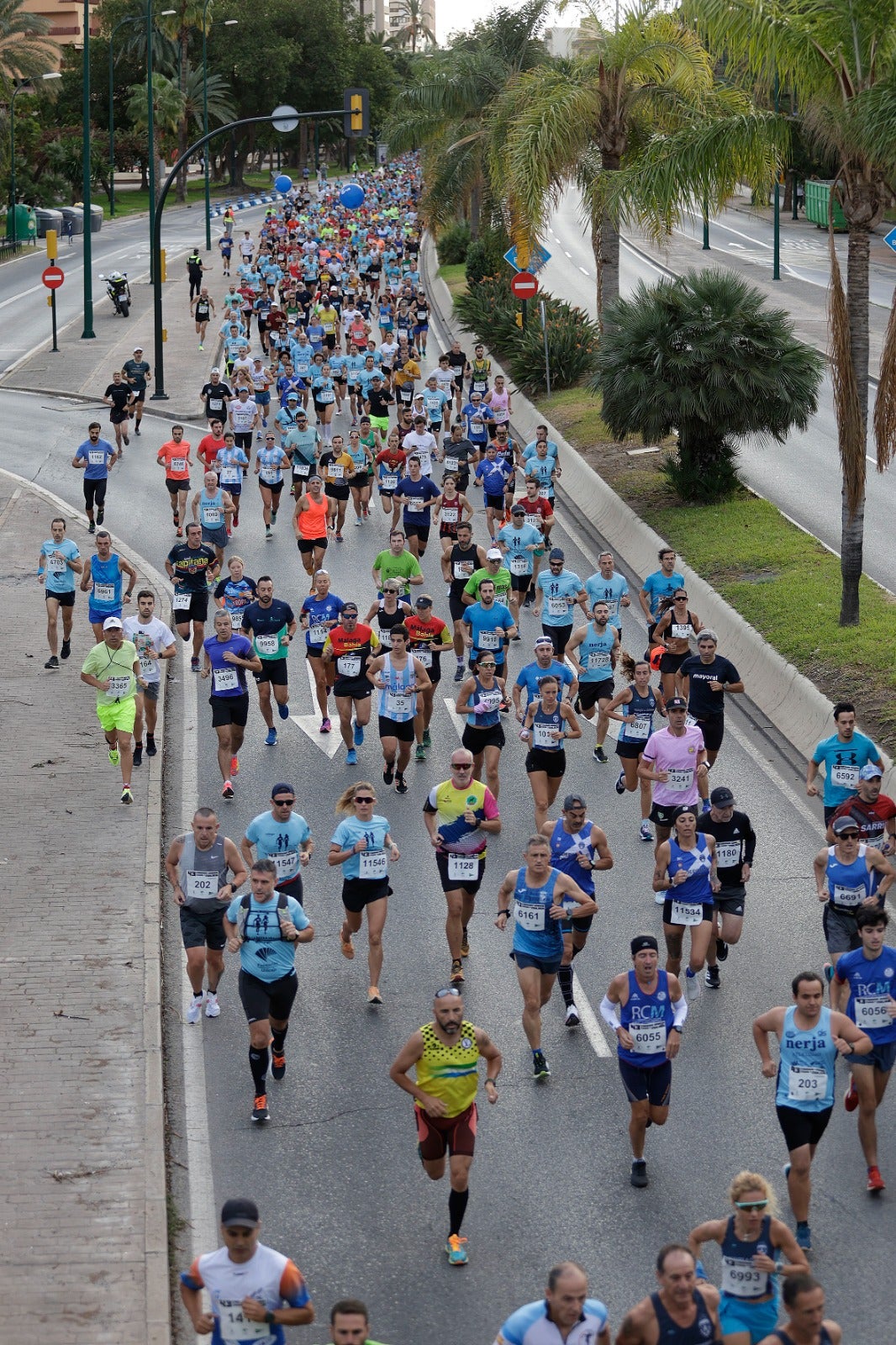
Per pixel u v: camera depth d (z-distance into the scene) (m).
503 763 55.84
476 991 40.09
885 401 58.91
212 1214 30.84
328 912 44.66
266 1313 23.53
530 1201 31.31
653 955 30.91
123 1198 30.59
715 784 53.31
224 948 41.66
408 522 76.12
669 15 100.31
